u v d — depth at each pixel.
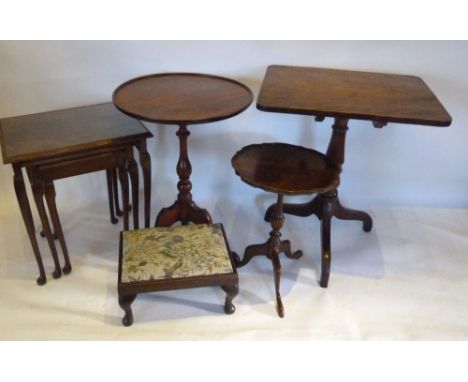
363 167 2.29
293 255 1.98
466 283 1.90
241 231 2.18
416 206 2.39
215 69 2.02
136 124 1.81
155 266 1.58
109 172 2.05
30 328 1.62
